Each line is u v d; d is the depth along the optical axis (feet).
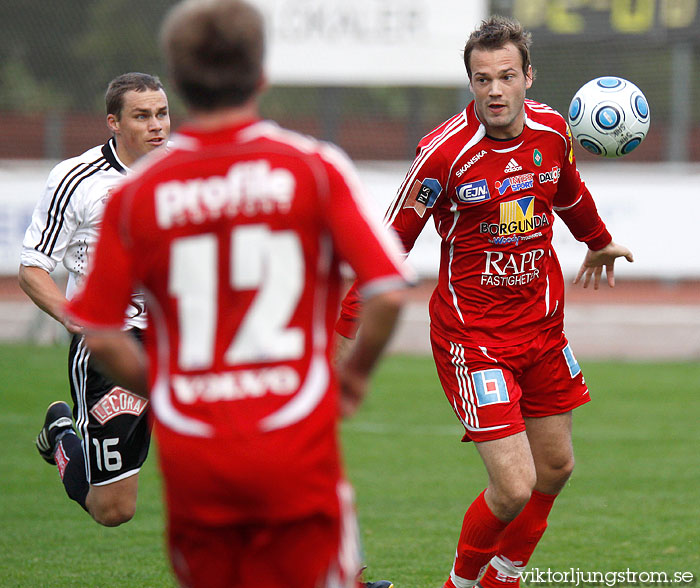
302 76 180.96
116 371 30.14
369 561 62.34
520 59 48.52
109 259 28.89
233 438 28.19
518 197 50.57
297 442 28.37
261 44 28.71
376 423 105.81
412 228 51.65
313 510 28.76
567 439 52.75
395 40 179.11
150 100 54.85
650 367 138.82
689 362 143.95
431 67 179.11
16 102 227.40
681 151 182.29
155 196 28.60
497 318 51.26
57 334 156.25
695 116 219.00
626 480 83.15
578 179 54.13
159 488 82.23
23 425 102.99
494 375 50.29
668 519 71.72
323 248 28.89
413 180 50.83
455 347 51.62
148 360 29.99
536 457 52.75
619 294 203.21
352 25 179.32
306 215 28.50
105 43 224.12
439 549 65.05
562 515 73.10
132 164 55.88
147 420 53.62
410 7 178.40
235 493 28.43
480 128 49.96
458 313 51.67
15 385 121.60
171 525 29.89
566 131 51.60
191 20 28.25
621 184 161.68
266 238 28.27
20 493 79.61
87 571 59.93
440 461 90.48
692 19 176.35
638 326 163.32
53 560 62.23
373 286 28.17
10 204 160.86
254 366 28.35
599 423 104.94
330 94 193.67
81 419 53.78
